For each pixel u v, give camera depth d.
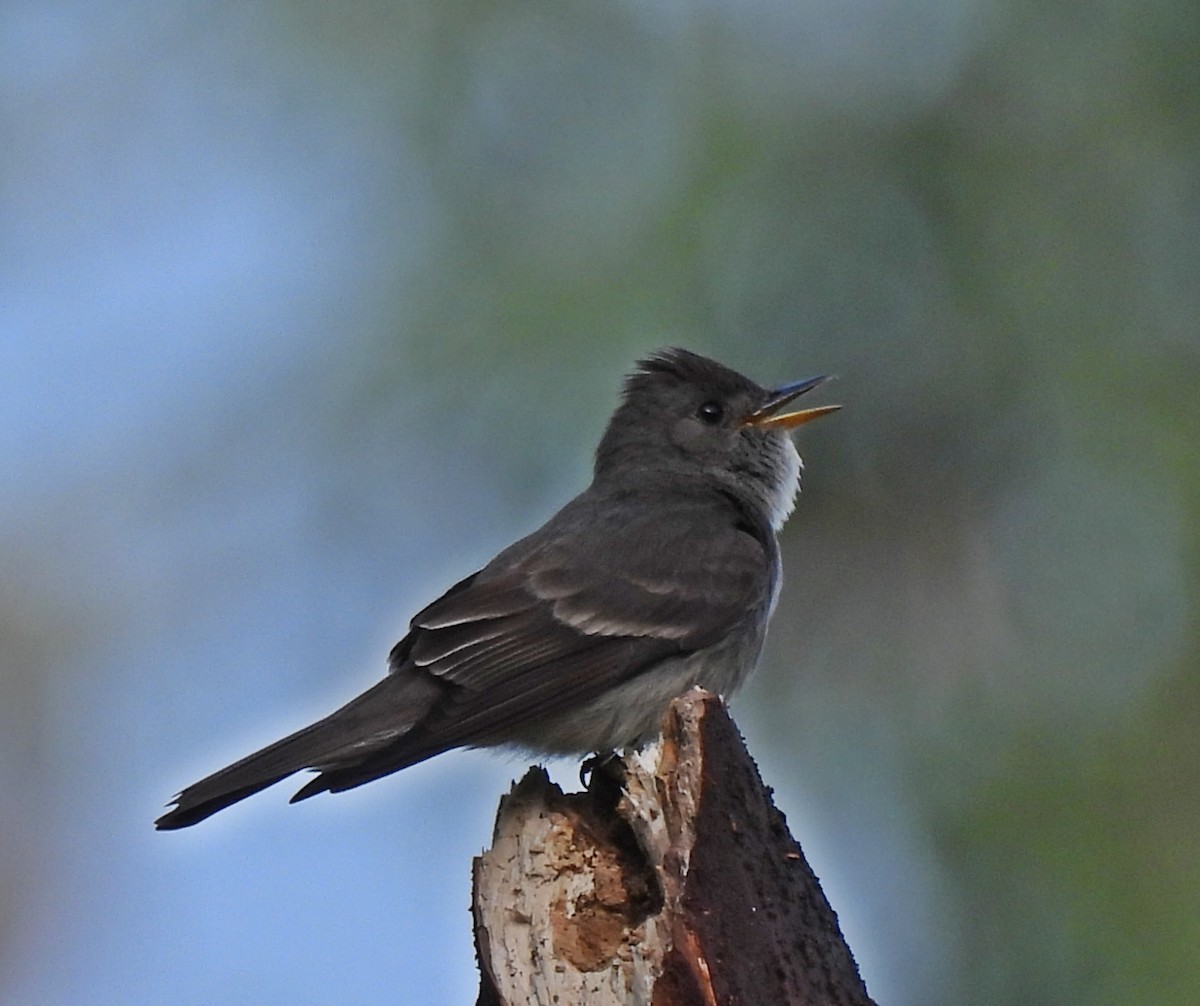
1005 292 12.00
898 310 12.09
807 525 12.41
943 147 12.20
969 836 11.50
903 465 12.23
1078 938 11.09
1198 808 11.32
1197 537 11.51
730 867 7.49
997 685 11.91
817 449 12.32
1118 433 11.75
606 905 7.92
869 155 12.20
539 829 8.18
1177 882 11.12
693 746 7.68
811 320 12.05
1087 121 12.13
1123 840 11.27
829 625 12.28
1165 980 10.91
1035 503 11.98
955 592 12.14
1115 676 11.68
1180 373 11.77
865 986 7.52
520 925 7.90
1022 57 12.25
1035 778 11.52
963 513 12.16
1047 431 11.92
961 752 11.80
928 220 12.12
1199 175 11.99
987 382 12.00
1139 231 12.02
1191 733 11.45
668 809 7.68
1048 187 12.10
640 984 7.32
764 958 7.33
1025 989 11.12
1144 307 11.91
